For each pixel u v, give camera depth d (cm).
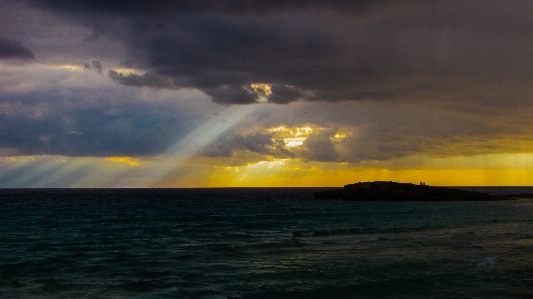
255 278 2311
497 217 5988
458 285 2152
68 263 2730
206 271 2475
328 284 2173
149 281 2233
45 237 4050
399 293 2025
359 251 3078
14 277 2373
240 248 3222
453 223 5091
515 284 2170
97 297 1995
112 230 4609
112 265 2661
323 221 5441
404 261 2708
